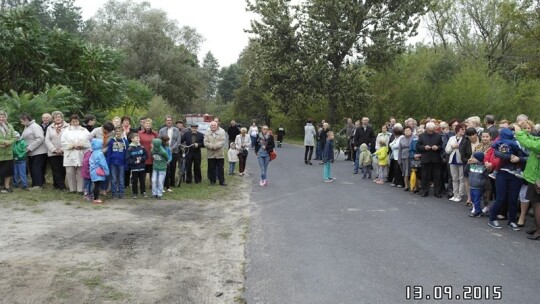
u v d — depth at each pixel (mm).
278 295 5293
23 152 11062
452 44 41781
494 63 40812
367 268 6172
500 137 8430
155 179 11305
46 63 16156
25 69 16344
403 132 13508
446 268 6172
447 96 32250
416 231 8195
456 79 33031
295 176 16297
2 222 8367
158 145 11125
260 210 10141
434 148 11633
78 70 17484
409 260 6512
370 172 15586
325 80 34656
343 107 37094
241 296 5293
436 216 9477
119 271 6027
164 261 6480
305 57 35156
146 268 6176
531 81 34125
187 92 49906
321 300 5133
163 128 13117
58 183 11516
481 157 9250
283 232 8133
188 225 8625
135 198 11211
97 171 10203
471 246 7234
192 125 14008
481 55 38406
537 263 6406
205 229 8344
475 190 9367
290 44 35688
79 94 16656
